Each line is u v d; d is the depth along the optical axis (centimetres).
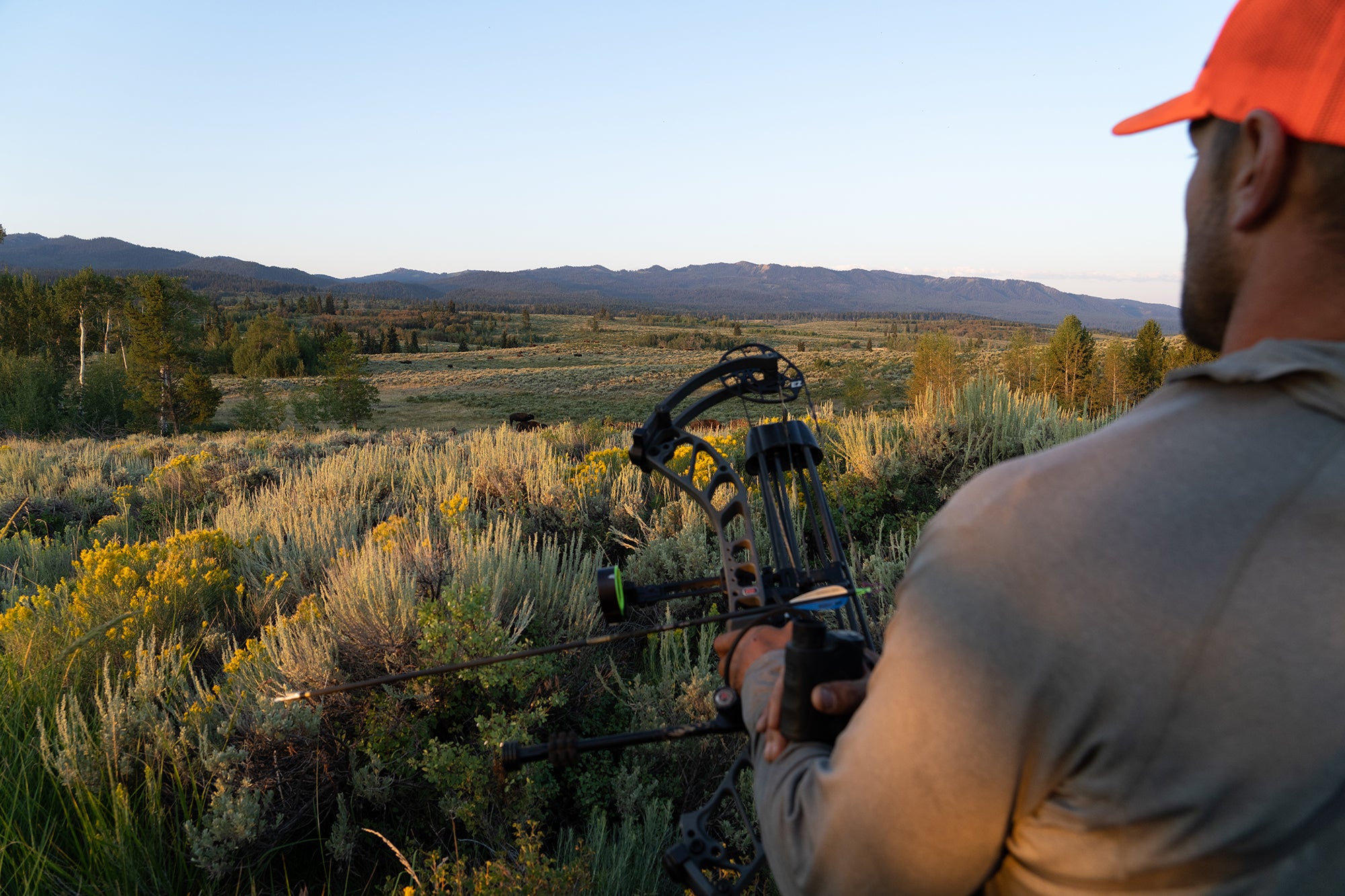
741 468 521
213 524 773
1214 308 72
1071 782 60
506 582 381
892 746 64
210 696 317
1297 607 54
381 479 806
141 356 5997
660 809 290
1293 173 61
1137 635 56
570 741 122
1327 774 53
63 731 279
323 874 275
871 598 368
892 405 7562
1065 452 66
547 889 232
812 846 74
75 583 470
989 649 60
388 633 324
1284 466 57
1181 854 57
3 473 1125
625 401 8131
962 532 65
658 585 154
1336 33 58
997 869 67
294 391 8419
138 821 264
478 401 8281
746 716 104
